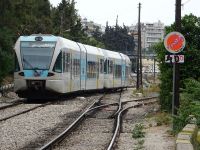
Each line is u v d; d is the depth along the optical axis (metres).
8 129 22.42
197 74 29.66
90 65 50.75
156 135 21.45
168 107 30.05
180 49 22.14
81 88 46.81
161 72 31.14
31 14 81.25
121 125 25.00
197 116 20.61
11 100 41.09
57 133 21.62
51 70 38.66
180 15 24.88
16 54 39.31
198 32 30.59
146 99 48.53
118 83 66.12
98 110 33.88
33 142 18.98
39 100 42.12
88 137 20.83
